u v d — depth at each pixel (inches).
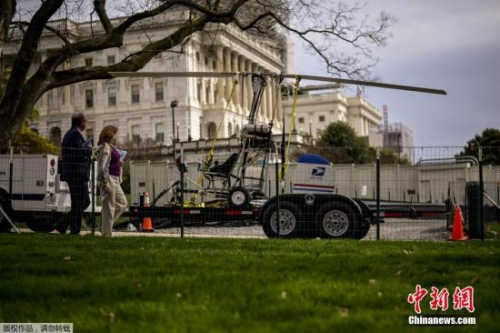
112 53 4630.9
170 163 1549.0
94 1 1096.2
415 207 879.1
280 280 366.6
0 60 1023.0
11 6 989.8
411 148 837.2
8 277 389.4
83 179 761.0
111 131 703.7
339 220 817.5
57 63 1025.5
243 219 895.7
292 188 885.2
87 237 676.1
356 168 1505.9
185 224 999.0
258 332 252.2
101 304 307.9
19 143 2802.7
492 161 1609.3
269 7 1231.5
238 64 5467.5
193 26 1146.7
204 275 382.9
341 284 355.3
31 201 925.8
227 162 934.4
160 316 280.1
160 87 4916.3
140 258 474.0
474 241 689.6
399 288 352.5
